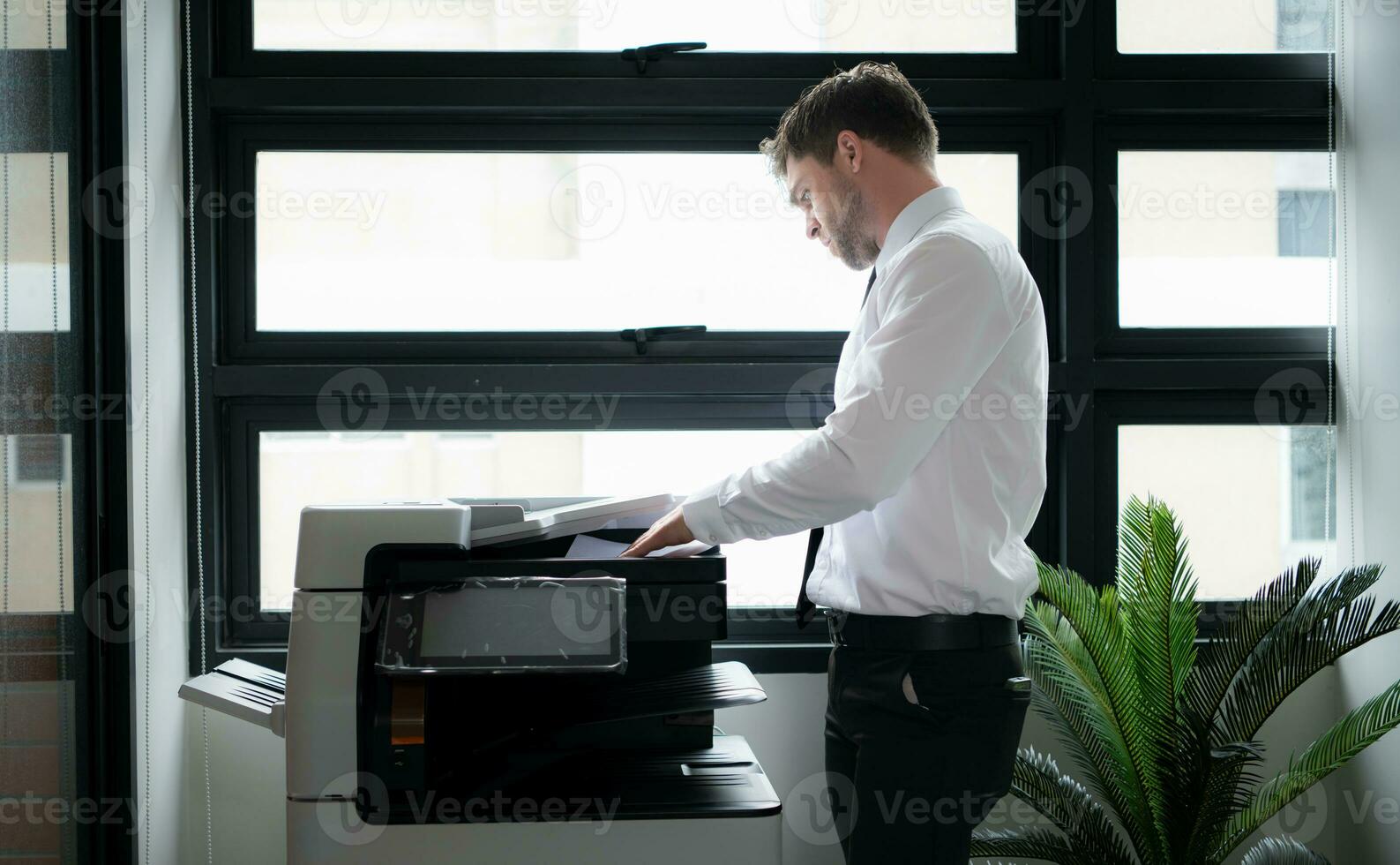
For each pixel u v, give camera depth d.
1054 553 2.07
